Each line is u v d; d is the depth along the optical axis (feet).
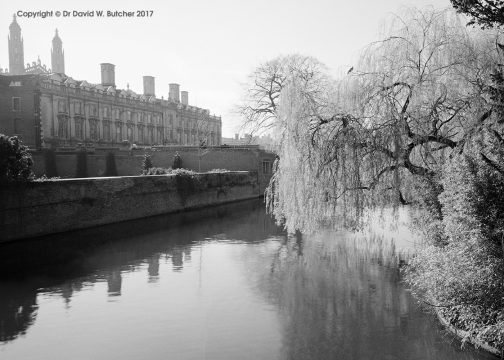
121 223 112.47
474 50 47.44
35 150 168.45
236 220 120.06
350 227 56.59
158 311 48.96
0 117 185.98
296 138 56.65
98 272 65.51
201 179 150.71
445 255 38.50
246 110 144.05
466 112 45.78
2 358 38.27
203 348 39.47
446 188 42.11
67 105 203.62
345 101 53.88
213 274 63.82
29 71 326.65
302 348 38.96
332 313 46.75
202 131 332.80
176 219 121.70
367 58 53.26
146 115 265.54
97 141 222.07
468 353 36.27
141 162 188.14
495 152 40.06
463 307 36.68
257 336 41.83
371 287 54.95
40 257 74.95
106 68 247.91
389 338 40.14
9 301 52.65
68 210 97.66
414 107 48.47
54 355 38.75
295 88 58.18
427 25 50.26
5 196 83.66
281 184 60.59
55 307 50.65
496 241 36.96
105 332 43.47
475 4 43.37
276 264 68.64
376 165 51.96
